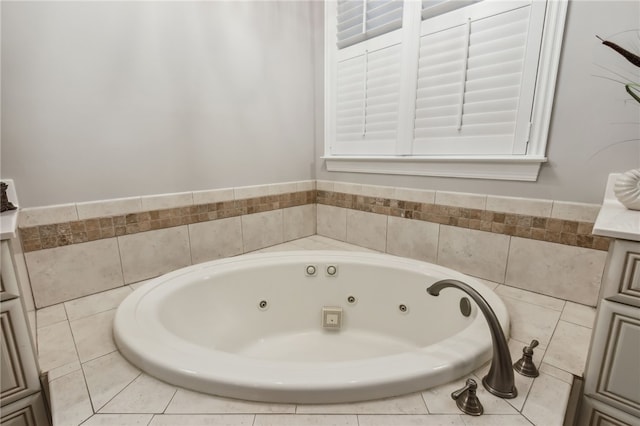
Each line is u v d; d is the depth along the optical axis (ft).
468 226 4.89
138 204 4.60
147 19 4.36
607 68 3.50
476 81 4.47
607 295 2.46
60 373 2.68
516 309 3.92
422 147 5.22
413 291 4.71
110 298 4.23
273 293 5.08
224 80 5.32
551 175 4.06
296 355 4.79
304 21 6.34
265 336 5.04
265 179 6.21
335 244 6.59
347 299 5.19
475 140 4.61
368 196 6.14
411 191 5.49
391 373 2.43
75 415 2.22
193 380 2.45
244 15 5.41
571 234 4.00
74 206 4.05
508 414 2.23
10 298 2.44
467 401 2.27
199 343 4.27
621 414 2.48
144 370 2.68
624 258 2.35
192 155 5.11
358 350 4.87
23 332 2.52
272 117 6.12
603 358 2.52
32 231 3.76
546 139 4.00
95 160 4.16
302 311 5.23
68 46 3.78
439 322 4.38
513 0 4.00
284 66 6.15
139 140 4.51
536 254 4.31
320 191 7.06
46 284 3.93
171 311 3.98
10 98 3.49
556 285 4.20
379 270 4.97
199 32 4.91
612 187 3.62
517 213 4.39
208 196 5.38
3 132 3.49
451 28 4.59
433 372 2.48
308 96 6.69
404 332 4.81
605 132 3.62
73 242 4.09
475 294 2.68
